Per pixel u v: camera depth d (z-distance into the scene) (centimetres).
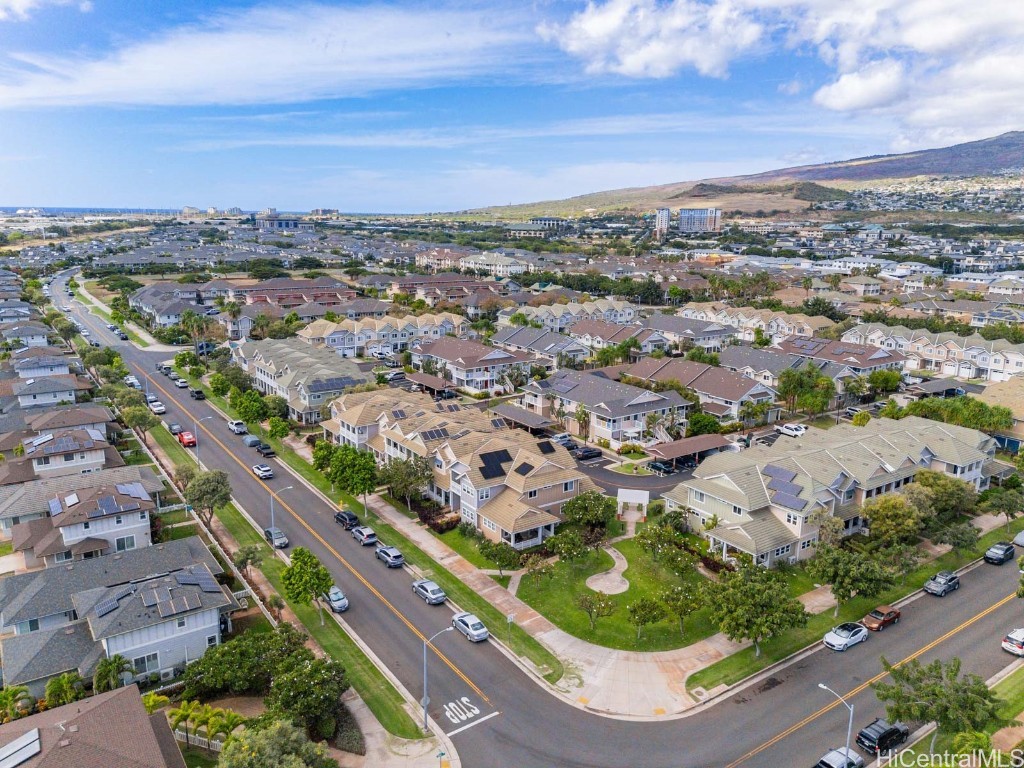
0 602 5050
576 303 18738
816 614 5431
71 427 8306
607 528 6900
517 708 4394
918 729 4219
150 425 9038
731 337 15488
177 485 7844
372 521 7081
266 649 4488
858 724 4231
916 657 4897
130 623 4525
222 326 15938
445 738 4125
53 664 4469
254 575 6006
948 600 5697
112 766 3194
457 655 4944
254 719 3912
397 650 4991
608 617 5362
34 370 10950
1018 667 4759
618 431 9338
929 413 9494
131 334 16450
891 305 18388
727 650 4984
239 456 8900
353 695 4503
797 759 3944
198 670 4403
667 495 7125
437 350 13212
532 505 6712
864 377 11775
